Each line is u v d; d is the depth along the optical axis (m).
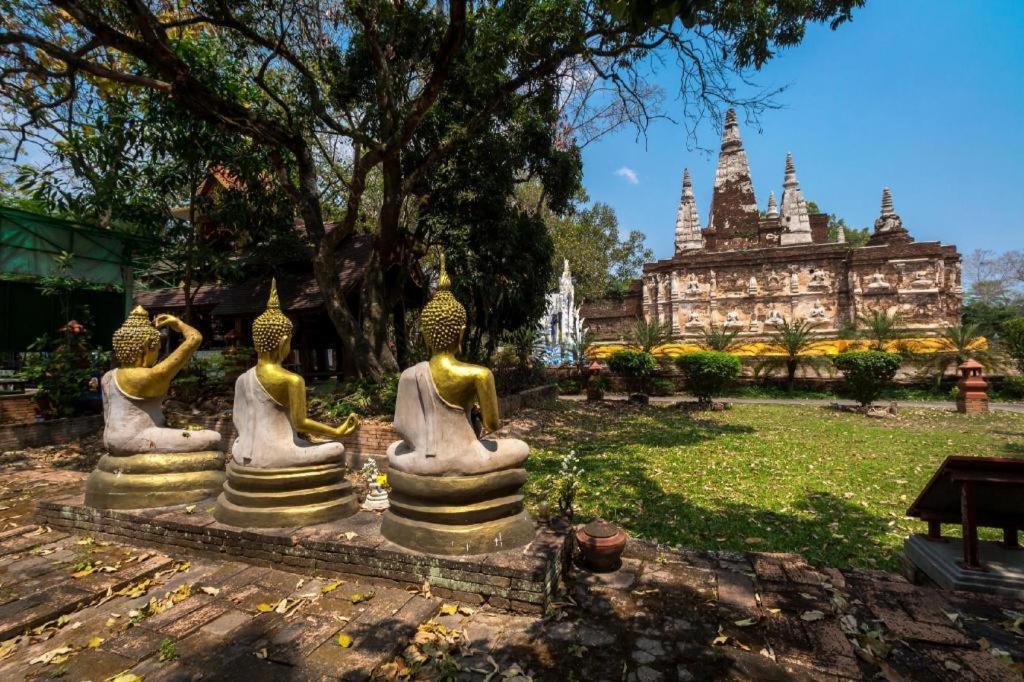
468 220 13.08
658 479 8.01
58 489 7.55
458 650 3.46
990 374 17.67
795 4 9.23
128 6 8.09
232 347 12.85
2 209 10.93
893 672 3.20
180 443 5.62
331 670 3.21
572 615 3.86
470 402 4.27
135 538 5.22
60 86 10.69
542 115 13.58
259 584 4.33
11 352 12.81
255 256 13.66
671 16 3.01
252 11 10.30
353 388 11.28
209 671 3.22
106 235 12.67
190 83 8.97
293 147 11.04
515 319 15.77
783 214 28.12
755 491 7.38
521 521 4.36
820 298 26.39
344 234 11.27
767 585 4.30
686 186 31.55
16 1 9.88
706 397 16.34
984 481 4.07
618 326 32.53
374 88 12.51
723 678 3.15
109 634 3.65
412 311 17.56
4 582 4.36
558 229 32.84
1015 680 3.12
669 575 4.47
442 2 12.52
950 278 25.02
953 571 4.21
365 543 4.37
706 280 28.23
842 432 11.98
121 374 5.61
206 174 13.17
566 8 9.08
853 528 5.91
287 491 4.82
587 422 13.55
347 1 9.77
